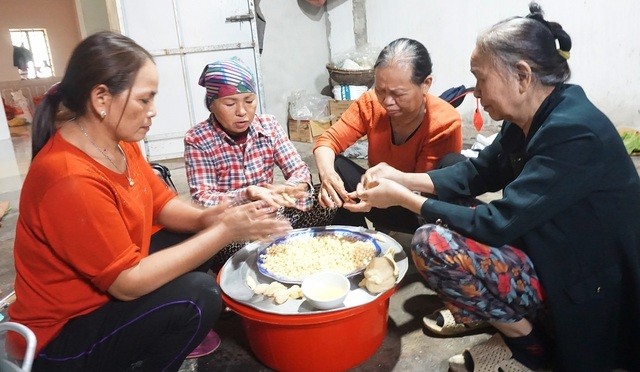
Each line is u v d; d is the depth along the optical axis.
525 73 1.33
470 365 1.61
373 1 5.01
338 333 1.55
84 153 1.27
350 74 4.75
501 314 1.50
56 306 1.27
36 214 1.21
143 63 1.25
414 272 2.28
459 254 1.44
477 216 1.43
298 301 1.59
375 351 1.75
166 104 4.62
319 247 1.89
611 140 1.31
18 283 1.29
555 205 1.32
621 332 1.46
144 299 1.33
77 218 1.19
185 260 1.33
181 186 3.97
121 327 1.31
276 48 5.02
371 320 1.62
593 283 1.39
